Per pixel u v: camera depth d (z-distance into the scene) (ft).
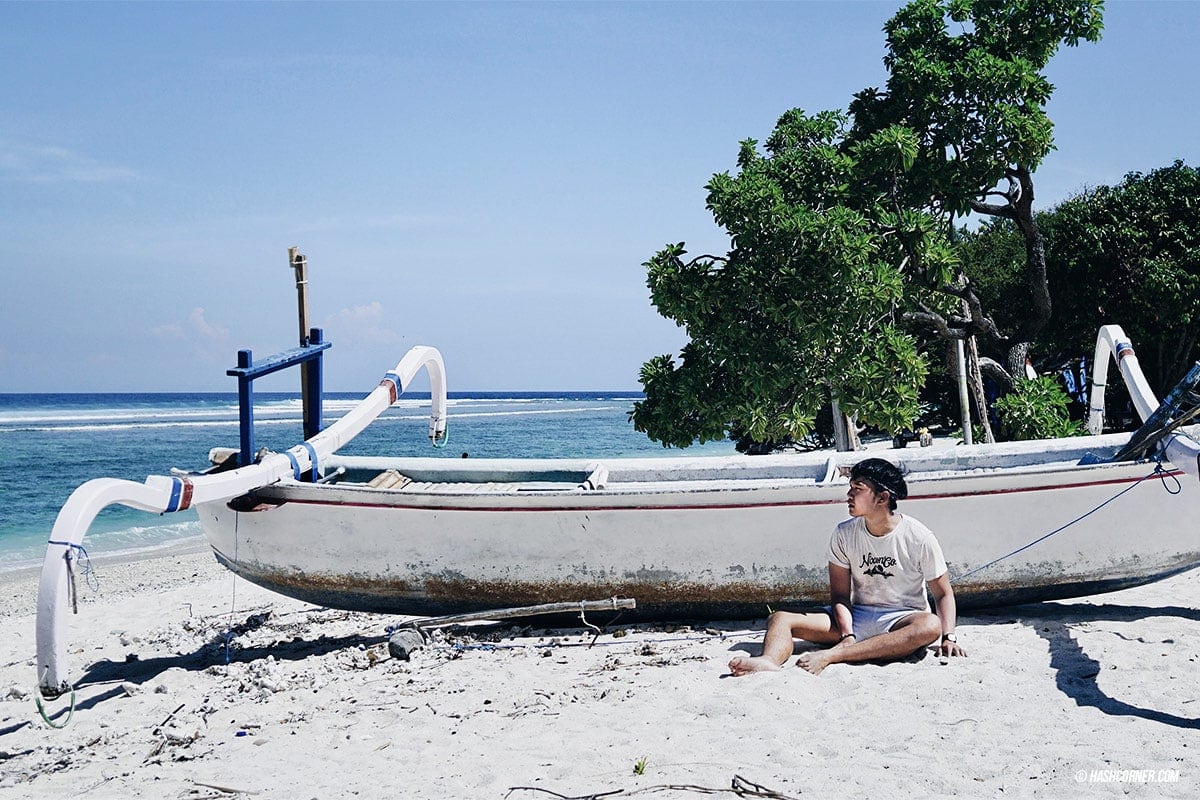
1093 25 51.78
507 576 22.58
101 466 121.70
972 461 26.14
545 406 462.60
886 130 48.03
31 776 15.44
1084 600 23.79
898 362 45.37
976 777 12.24
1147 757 12.48
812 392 45.73
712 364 49.44
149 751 16.22
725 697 15.80
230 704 18.75
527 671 18.95
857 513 17.97
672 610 22.66
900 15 54.70
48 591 18.16
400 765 14.12
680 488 25.79
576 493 21.81
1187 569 22.54
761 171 51.93
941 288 51.72
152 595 36.83
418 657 20.94
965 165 50.31
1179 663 16.79
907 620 17.88
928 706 15.05
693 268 47.80
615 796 12.21
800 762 13.08
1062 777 12.01
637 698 16.48
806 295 45.01
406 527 22.48
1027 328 57.11
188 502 20.84
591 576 22.39
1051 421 49.29
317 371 26.99
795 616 18.40
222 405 434.71
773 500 21.59
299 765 14.55
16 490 95.81
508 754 14.16
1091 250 85.35
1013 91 49.19
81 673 23.13
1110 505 21.66
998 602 22.62
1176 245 84.69
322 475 26.66
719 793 12.11
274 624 27.07
